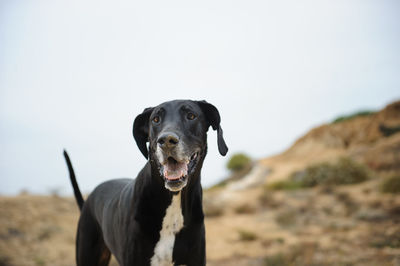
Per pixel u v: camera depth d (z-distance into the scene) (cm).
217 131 296
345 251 672
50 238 837
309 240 798
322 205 1187
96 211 352
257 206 1328
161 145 251
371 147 2050
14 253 730
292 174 1927
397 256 603
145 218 263
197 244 279
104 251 367
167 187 252
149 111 303
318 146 2847
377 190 1273
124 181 357
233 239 912
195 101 301
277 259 654
